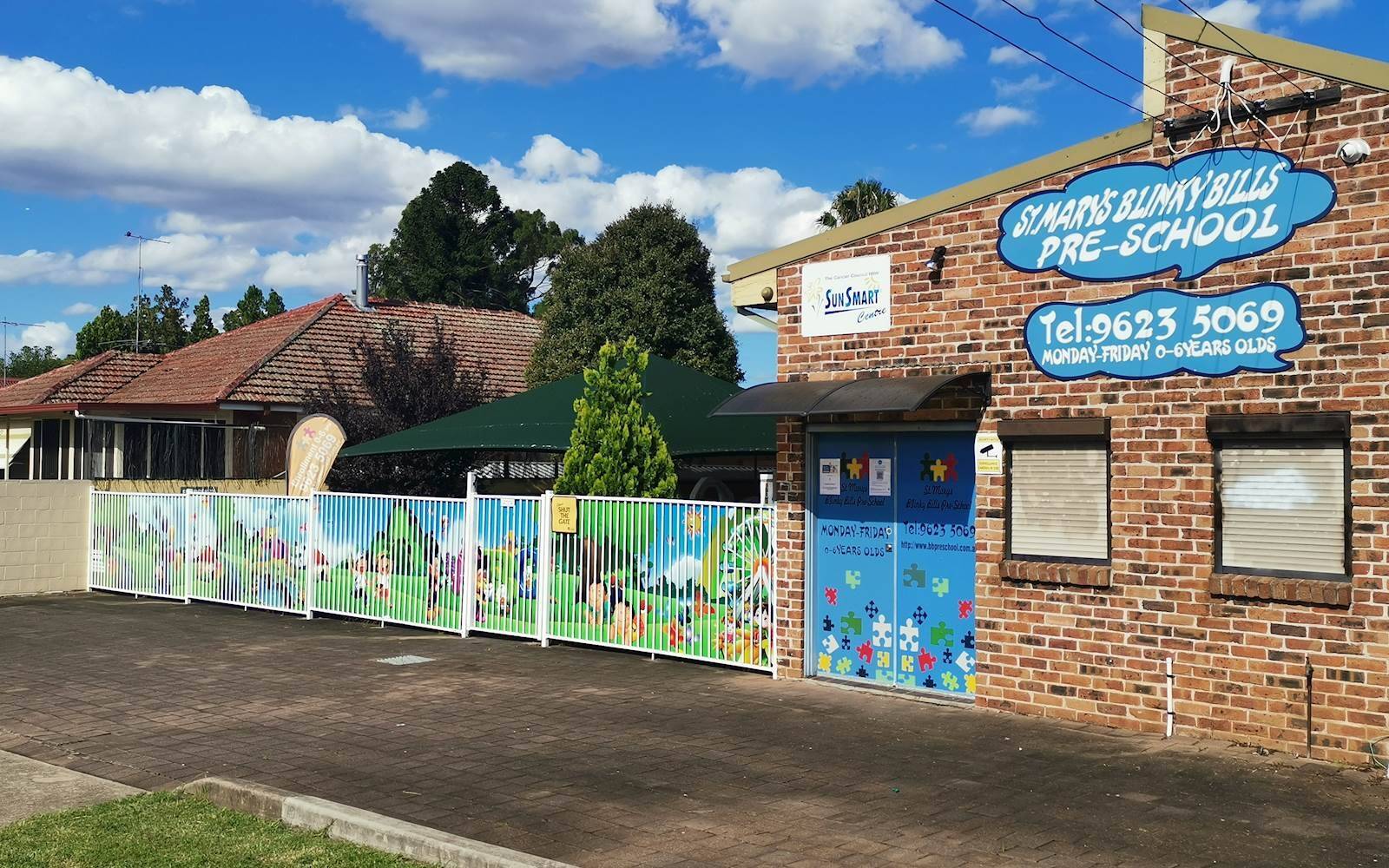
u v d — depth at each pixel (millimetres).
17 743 9266
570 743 9156
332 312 29359
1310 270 8719
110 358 29828
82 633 14969
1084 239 9859
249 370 24953
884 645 11344
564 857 6520
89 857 6387
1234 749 8898
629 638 13188
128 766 8539
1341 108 8609
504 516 14430
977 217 10500
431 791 7805
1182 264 9336
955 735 9445
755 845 6730
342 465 22016
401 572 15477
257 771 8336
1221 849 6707
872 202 30734
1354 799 7680
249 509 17375
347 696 10969
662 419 16438
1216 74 9188
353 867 6230
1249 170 9023
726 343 31938
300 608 16672
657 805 7516
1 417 28578
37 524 19219
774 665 11836
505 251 62469
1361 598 8438
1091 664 9797
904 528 11227
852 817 7273
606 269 30328
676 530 12797
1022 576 10148
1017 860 6500
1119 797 7719
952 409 10672
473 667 12516
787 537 11820
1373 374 8422
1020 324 10227
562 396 17828
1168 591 9383
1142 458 9523
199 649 13703
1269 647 8867
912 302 10883
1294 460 8852
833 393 10609
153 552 18766
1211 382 9180
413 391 22812
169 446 22984
